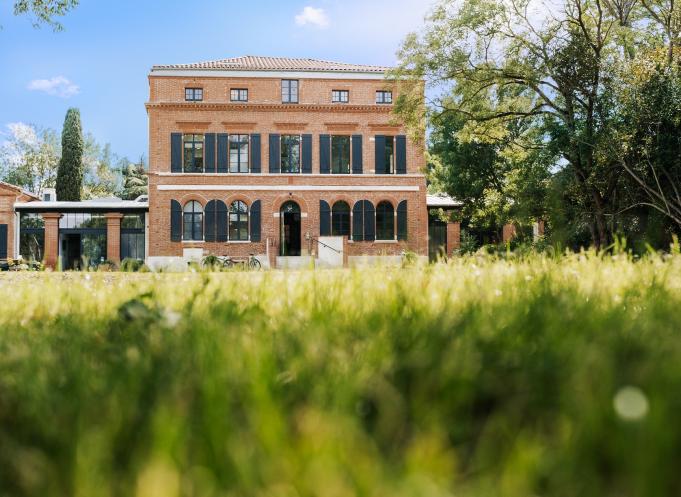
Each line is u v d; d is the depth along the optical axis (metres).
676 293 2.54
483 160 27.06
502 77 19.17
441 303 2.22
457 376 1.16
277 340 1.58
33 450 0.90
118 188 66.94
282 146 31.22
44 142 58.00
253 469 0.76
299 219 33.81
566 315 1.86
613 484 0.78
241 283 3.03
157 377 1.22
